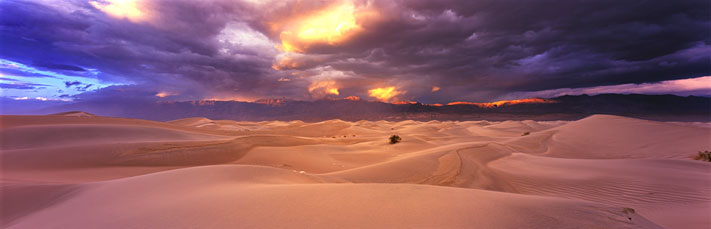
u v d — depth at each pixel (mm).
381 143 37438
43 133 23734
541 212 4059
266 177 8000
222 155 22938
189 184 6492
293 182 8055
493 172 15430
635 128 37781
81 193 6469
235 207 4363
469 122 115250
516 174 14766
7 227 4867
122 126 29562
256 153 24297
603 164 14883
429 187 5484
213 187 6113
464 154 20859
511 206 4285
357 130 76688
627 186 11148
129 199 5621
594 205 4543
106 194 6125
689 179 11383
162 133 31141
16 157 17031
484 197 4781
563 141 38312
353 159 24406
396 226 3537
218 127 83438
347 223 3645
